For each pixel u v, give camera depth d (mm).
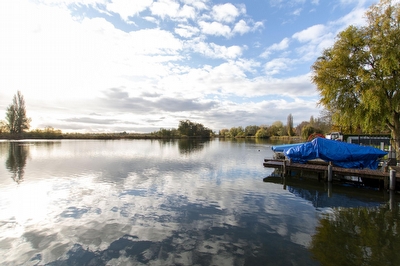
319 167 15625
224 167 21281
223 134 128000
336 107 17844
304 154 16672
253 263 5559
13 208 9625
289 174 17672
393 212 9422
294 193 12469
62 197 11180
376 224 8094
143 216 8695
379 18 15148
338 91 16938
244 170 19766
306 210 9609
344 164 15664
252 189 13172
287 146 22438
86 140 77938
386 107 15320
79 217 8594
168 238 6891
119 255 5930
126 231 7379
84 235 7086
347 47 16297
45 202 10422
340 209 9797
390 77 14867
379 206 10266
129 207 9734
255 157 29922
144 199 10891
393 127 16078
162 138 96250
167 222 8125
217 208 9680
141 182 14547
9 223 8055
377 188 13914
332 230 7555
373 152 14938
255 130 115812
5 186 13406
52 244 6531
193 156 30719
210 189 12969
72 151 35906
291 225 7961
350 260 5734
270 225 7930
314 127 57406
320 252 6113
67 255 5938
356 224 8094
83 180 15078
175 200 10766
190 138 105875
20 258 5805
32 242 6664
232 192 12391
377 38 14938
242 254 5984
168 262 5602
